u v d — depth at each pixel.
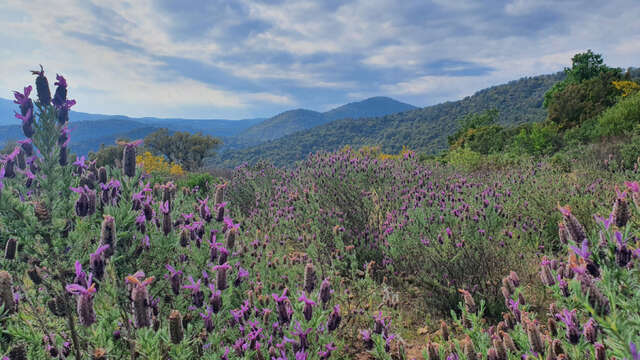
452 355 2.17
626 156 8.62
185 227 2.76
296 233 5.61
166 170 19.75
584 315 2.14
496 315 3.74
